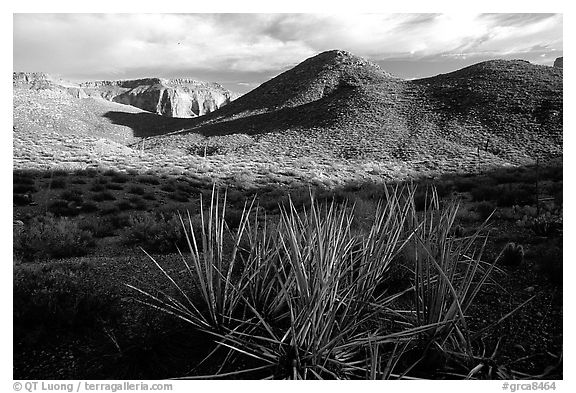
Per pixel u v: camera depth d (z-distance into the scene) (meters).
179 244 7.30
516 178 18.94
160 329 3.51
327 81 100.12
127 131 110.94
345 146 56.44
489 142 51.56
